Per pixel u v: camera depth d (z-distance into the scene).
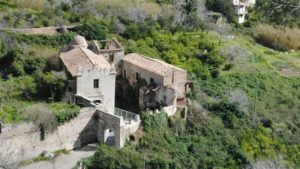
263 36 127.69
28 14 103.06
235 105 83.25
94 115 68.38
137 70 80.31
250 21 133.12
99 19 105.81
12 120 61.22
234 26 131.38
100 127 68.31
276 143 80.44
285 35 127.25
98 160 61.25
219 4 136.25
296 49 127.56
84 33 94.31
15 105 66.81
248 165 71.94
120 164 61.12
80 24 98.50
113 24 103.00
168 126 73.06
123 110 74.25
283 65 112.38
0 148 59.00
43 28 93.81
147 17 114.69
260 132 81.12
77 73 70.69
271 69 106.75
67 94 71.69
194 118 76.44
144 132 69.38
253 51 116.00
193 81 86.00
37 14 104.19
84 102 69.75
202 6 132.75
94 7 114.56
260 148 78.38
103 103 73.38
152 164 64.25
